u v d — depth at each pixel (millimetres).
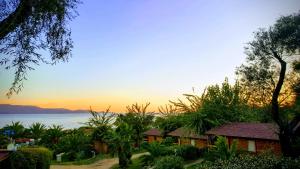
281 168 15062
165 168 23453
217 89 38156
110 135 31766
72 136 41188
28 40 7750
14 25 7211
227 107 37125
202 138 37562
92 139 40875
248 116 36531
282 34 19328
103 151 40000
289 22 19375
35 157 19422
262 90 21141
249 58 21219
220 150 24297
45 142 44094
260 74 20688
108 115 41156
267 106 21859
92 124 40531
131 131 32188
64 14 8219
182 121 39438
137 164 31281
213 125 36062
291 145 21703
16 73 7664
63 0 8055
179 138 42625
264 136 28094
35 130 50375
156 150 30188
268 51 20312
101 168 30578
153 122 49906
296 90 20328
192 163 28125
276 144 27109
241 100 35844
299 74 20469
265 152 22172
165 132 47469
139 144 46625
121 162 30469
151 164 28625
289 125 21984
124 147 30625
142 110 48000
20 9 7129
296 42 19125
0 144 27203
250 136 29109
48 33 8180
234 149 24453
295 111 22906
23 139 43844
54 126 46781
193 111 37594
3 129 46875
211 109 36344
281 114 22312
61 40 8438
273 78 20734
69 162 35188
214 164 17781
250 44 20969
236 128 32812
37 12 7617
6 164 18141
